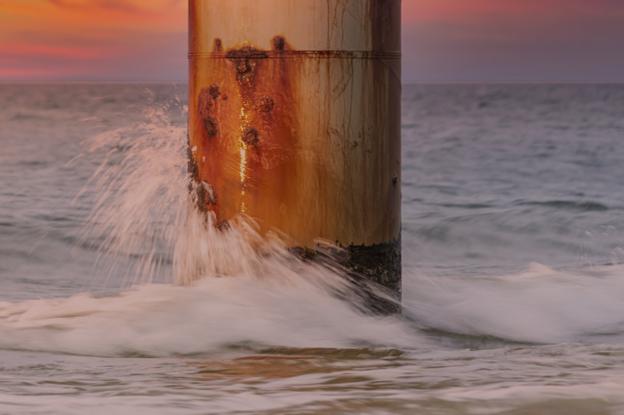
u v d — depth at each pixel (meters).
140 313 9.58
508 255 18.81
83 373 7.68
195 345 8.95
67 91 148.12
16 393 6.76
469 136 56.72
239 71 9.97
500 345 9.98
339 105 9.90
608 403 6.36
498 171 37.03
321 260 9.96
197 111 10.30
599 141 51.28
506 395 6.50
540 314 11.50
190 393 6.77
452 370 7.60
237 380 7.35
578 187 31.19
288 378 7.42
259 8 9.87
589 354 8.35
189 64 10.49
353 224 10.00
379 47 10.05
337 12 9.84
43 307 9.91
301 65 9.84
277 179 9.94
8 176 31.91
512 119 76.06
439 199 28.03
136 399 6.55
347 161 9.95
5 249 18.22
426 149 48.19
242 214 10.05
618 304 12.16
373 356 8.65
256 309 9.64
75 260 17.55
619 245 19.80
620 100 113.00
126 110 80.00
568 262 17.73
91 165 35.31
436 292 12.27
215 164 10.16
